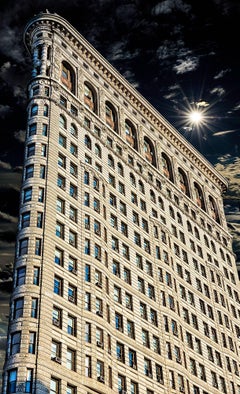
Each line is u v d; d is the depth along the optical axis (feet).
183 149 387.96
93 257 233.35
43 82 275.18
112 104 325.83
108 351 216.95
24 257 207.62
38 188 230.27
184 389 254.06
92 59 322.75
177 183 357.41
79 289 217.36
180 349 265.54
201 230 359.66
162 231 306.14
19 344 185.68
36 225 217.56
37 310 194.90
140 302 256.32
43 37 297.33
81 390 193.67
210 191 407.44
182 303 292.40
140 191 307.17
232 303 349.00
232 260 384.68
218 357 299.99
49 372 184.65
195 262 330.75
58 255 218.18
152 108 359.46
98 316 217.97
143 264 272.92
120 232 268.82
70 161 256.32
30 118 259.39
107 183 276.82
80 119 283.38
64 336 198.70
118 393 214.28
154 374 239.50
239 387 303.07
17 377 177.88
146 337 248.11
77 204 243.19
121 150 307.99
